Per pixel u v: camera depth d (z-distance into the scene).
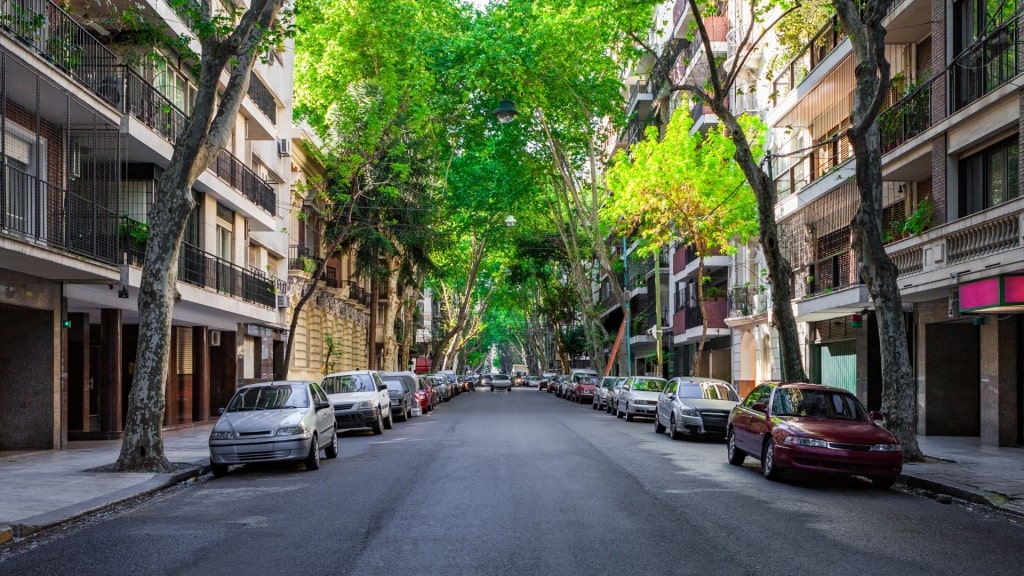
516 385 112.50
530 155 42.25
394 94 33.16
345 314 49.34
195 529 9.49
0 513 10.23
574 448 18.89
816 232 29.09
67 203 17.77
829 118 28.31
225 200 27.22
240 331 32.16
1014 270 16.80
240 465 17.02
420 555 7.95
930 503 11.89
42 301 18.67
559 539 8.67
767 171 32.97
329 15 36.97
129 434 14.95
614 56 42.47
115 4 19.66
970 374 23.08
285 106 37.84
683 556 7.90
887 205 25.23
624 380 35.56
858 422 14.10
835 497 12.21
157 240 15.30
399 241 42.53
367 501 11.34
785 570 7.39
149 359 15.12
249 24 15.67
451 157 44.84
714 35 39.56
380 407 24.88
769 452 13.91
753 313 36.56
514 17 35.25
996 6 18.45
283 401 16.30
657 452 18.42
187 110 25.53
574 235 47.88
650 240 33.25
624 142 63.12
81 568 7.62
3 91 14.45
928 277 20.19
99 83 19.05
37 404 19.17
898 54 24.33
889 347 16.58
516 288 78.69
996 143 18.69
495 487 12.49
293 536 8.95
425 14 39.00
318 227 45.16
